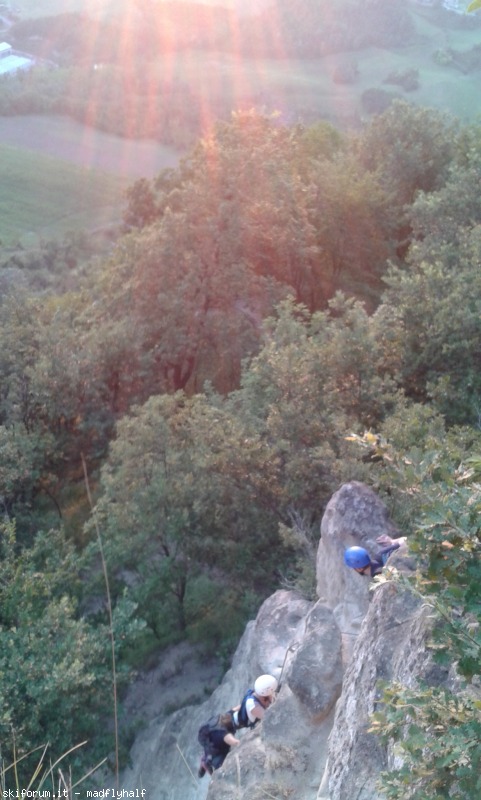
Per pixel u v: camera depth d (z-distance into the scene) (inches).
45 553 569.3
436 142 1178.6
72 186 3083.2
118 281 920.9
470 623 167.5
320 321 637.9
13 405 797.2
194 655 566.6
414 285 621.3
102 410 822.5
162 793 385.4
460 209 815.1
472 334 574.9
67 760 406.0
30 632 435.8
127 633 458.0
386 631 213.8
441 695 142.0
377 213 1054.4
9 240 2591.0
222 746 274.4
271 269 920.9
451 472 174.4
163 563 561.6
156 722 478.3
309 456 492.1
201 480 542.0
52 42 4616.1
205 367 891.4
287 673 263.1
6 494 700.0
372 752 197.6
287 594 353.7
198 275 841.5
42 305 968.9
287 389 552.7
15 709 396.2
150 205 1547.7
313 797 234.7
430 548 158.9
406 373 608.7
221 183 885.8
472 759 129.6
